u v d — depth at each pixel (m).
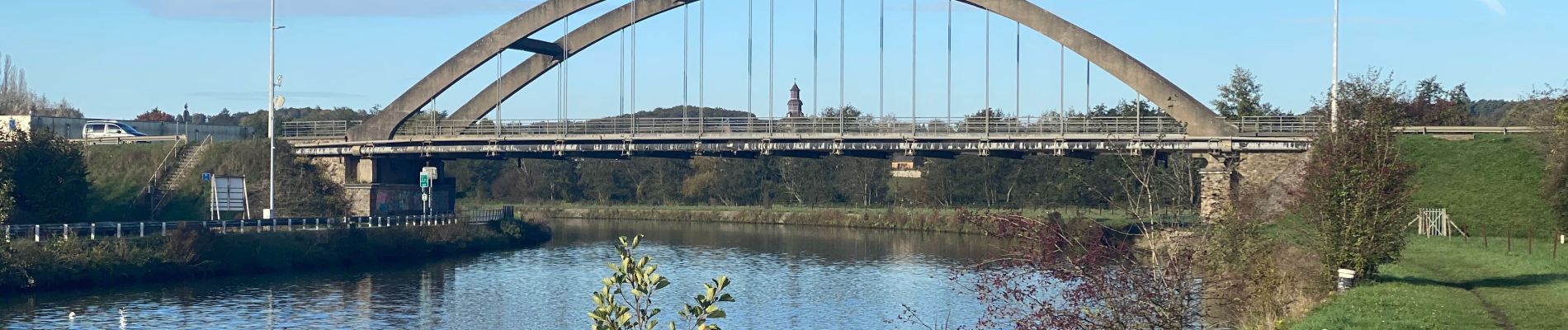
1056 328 21.73
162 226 50.84
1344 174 30.95
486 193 143.12
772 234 87.94
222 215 66.44
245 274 50.44
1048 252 21.45
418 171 75.31
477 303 44.19
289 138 73.69
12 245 43.34
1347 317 25.56
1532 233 49.28
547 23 66.12
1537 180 54.81
